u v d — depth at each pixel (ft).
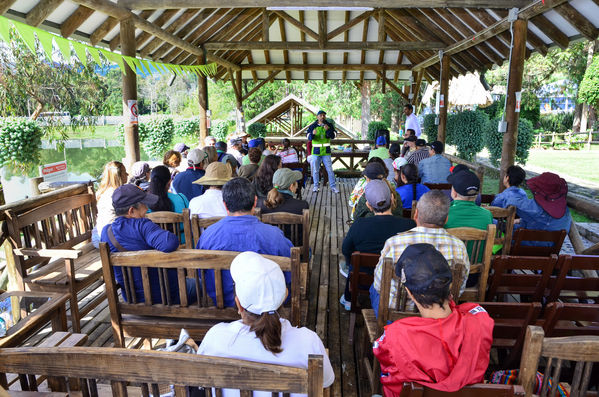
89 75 41.50
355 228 8.93
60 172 21.17
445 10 24.44
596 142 74.13
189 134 72.02
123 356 3.77
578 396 4.37
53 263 10.41
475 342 4.42
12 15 14.38
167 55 30.30
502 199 11.76
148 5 18.84
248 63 40.32
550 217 11.00
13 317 10.13
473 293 8.16
